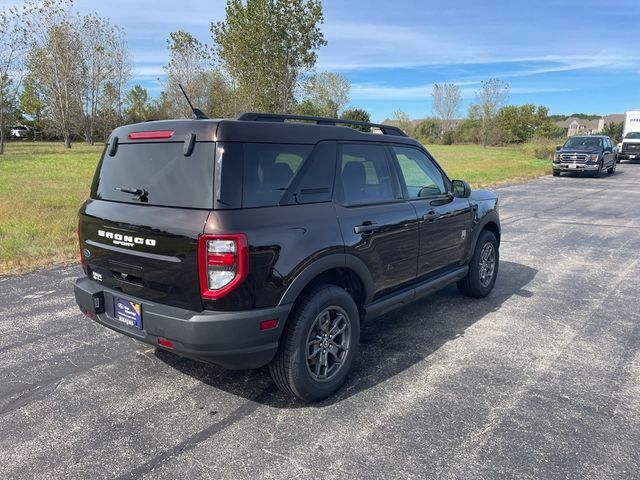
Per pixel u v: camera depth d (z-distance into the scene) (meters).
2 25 33.31
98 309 3.37
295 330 3.07
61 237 8.05
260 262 2.83
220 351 2.82
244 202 2.85
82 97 47.56
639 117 32.16
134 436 2.90
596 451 2.76
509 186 17.95
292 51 20.86
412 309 5.11
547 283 6.04
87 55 45.81
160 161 3.05
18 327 4.53
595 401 3.29
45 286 5.73
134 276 3.10
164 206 2.96
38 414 3.13
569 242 8.46
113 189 3.32
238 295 2.78
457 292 5.70
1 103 34.38
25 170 21.42
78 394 3.38
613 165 23.44
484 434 2.92
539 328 4.58
